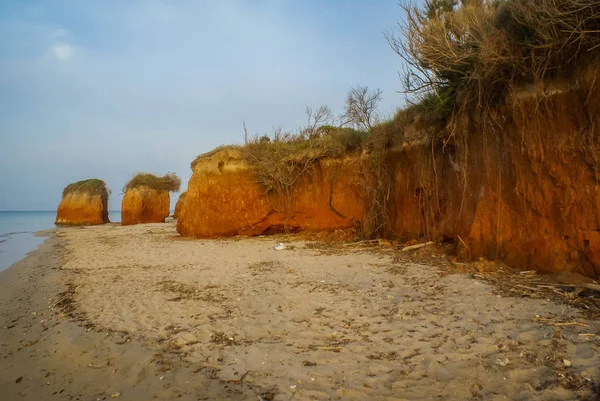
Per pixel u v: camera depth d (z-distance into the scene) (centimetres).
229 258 1193
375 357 430
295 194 1841
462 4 918
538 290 611
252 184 1895
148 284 862
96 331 570
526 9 714
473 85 866
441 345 444
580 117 673
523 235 768
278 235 1825
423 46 911
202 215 1920
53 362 480
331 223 1739
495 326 480
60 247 1838
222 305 665
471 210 920
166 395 379
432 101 1085
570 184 688
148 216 3994
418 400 340
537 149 741
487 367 383
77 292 826
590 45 650
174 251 1420
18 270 1234
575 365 366
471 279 720
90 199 4419
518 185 779
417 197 1219
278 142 1939
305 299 675
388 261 984
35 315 690
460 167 968
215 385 391
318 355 445
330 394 359
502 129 818
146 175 4094
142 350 489
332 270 920
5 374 454
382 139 1391
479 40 806
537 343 419
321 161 1767
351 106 1736
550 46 683
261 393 369
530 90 746
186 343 502
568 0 635
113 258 1312
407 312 570
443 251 998
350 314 581
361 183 1571
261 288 773
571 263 673
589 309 504
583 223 663
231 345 489
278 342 490
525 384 347
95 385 414
